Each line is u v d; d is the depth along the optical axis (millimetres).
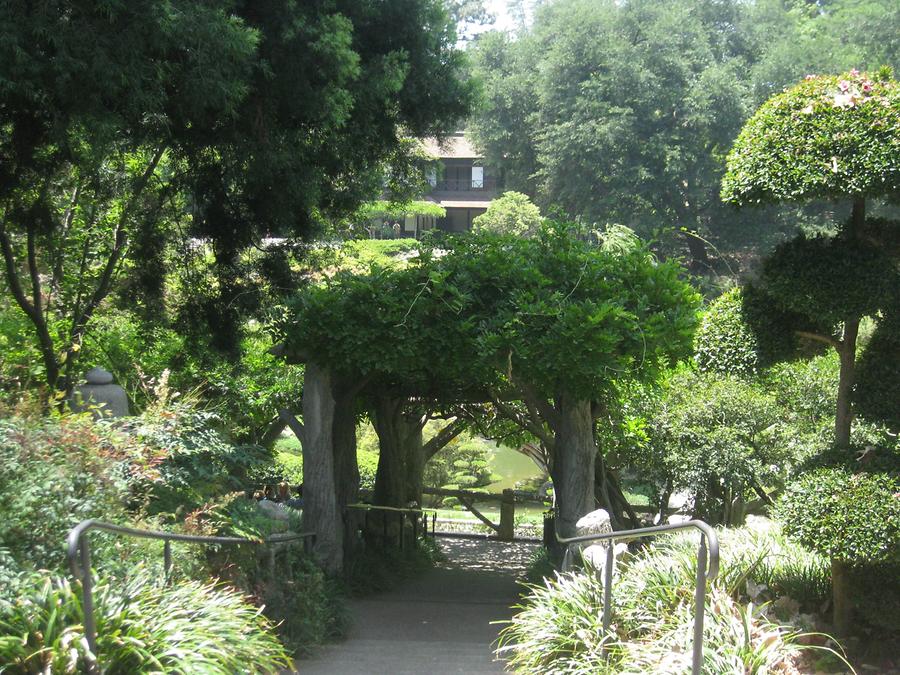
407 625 8820
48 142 9797
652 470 11922
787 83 28953
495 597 10586
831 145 6016
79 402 6691
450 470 21578
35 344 12250
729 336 6980
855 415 6863
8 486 4656
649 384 9820
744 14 33688
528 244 9344
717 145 27719
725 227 27922
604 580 5172
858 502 5934
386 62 11000
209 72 8469
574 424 10023
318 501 9695
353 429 11305
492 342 8383
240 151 10375
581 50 30266
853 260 6191
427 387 11625
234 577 6508
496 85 33062
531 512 20297
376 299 8859
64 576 4082
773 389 11492
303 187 10984
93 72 7816
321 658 6887
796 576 6895
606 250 9711
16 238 12398
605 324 8461
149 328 12602
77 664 3480
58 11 8000
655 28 29406
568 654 5094
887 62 28891
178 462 7086
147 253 12359
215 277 12773
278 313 9492
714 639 4562
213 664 3732
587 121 28844
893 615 6176
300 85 10039
